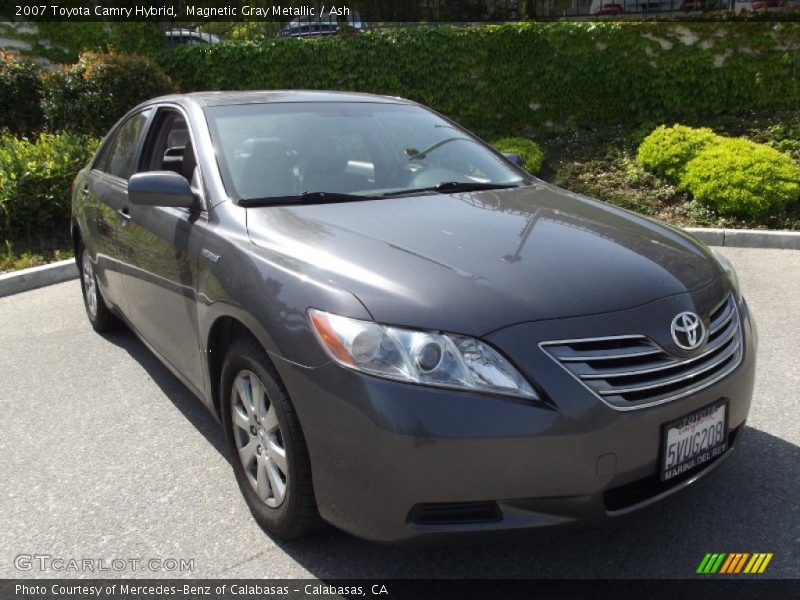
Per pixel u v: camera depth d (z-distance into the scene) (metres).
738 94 9.77
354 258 2.42
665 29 9.80
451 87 10.70
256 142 3.35
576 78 10.20
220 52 11.57
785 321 4.86
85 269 5.08
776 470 3.01
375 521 2.17
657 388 2.22
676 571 2.42
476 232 2.68
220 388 2.84
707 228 7.18
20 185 7.25
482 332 2.11
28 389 4.13
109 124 9.48
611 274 2.40
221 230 2.88
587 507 2.14
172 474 3.17
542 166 9.36
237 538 2.70
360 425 2.11
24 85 9.70
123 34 12.03
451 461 2.05
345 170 3.36
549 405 2.07
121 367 4.44
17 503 2.97
